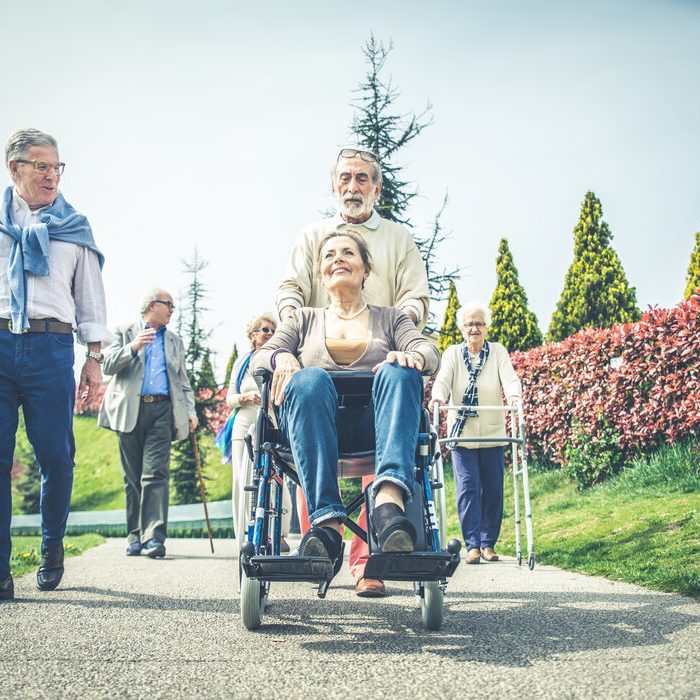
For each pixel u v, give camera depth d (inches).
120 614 136.6
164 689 86.8
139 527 269.9
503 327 605.6
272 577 107.5
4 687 87.6
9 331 157.0
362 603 148.2
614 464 343.0
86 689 86.8
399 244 174.7
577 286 592.1
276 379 123.2
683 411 312.3
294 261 175.0
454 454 238.8
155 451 265.0
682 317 313.1
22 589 168.7
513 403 232.4
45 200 167.2
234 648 107.6
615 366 344.5
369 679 90.4
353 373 121.6
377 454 113.7
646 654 99.3
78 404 171.2
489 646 106.8
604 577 178.2
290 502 222.4
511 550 251.1
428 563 103.0
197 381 745.0
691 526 209.0
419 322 173.5
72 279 169.0
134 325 273.3
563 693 83.1
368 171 172.2
